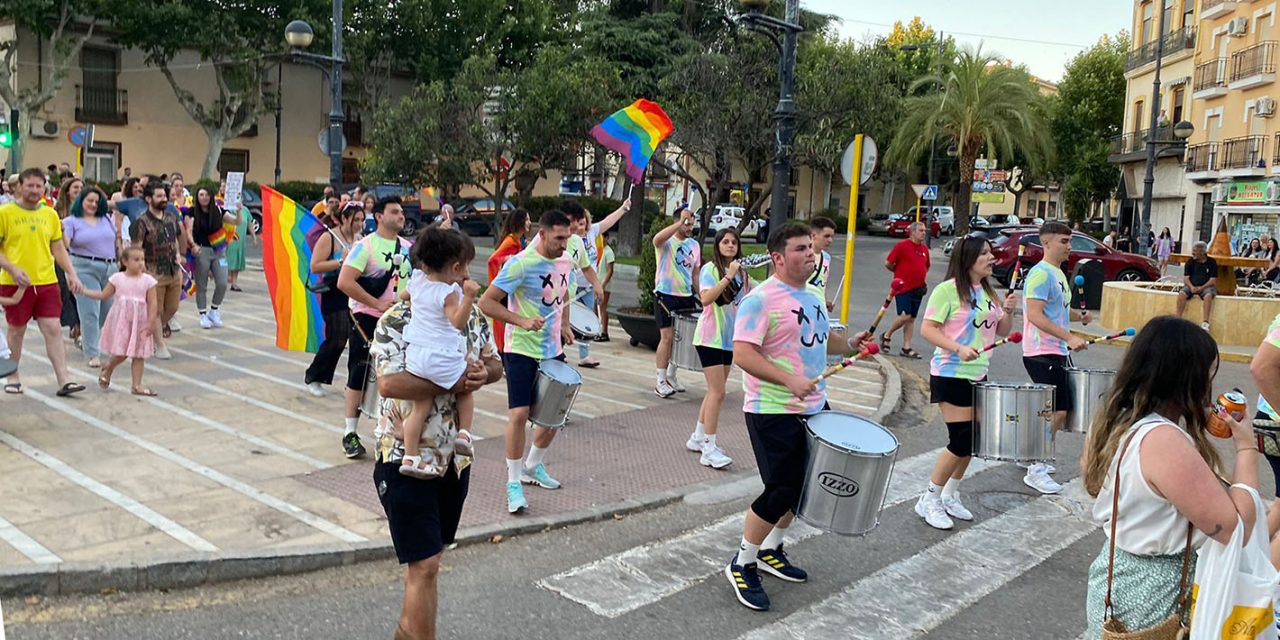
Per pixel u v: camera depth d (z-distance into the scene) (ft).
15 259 26.40
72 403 26.96
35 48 104.53
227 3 108.88
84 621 14.66
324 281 27.61
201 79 118.62
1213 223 119.14
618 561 18.03
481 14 114.83
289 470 21.86
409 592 13.06
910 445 27.68
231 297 52.16
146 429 24.71
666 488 22.40
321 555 17.04
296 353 36.06
